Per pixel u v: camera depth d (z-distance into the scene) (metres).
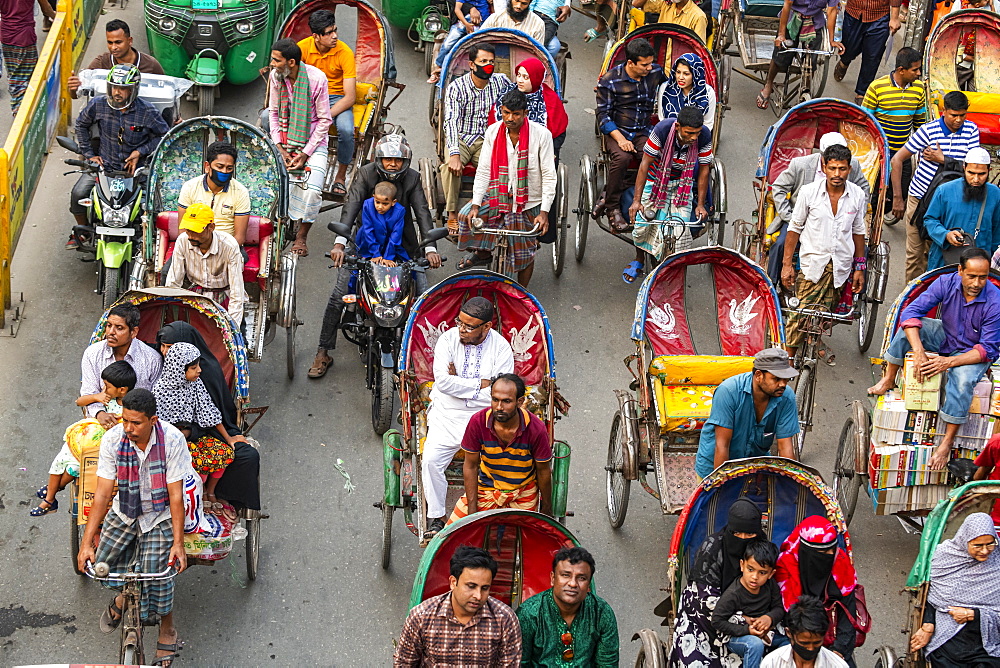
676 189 9.45
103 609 6.96
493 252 9.56
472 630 5.46
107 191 8.91
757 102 13.09
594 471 8.41
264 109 10.23
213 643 6.82
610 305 10.05
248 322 8.46
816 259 8.56
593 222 11.13
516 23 11.34
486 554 5.42
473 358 7.17
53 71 10.66
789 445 6.88
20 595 6.99
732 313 8.09
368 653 6.88
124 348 6.86
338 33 13.34
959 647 6.18
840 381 9.48
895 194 9.83
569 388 9.11
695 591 6.01
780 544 6.33
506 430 6.48
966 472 7.22
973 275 7.30
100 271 9.06
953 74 10.88
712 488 6.24
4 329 9.02
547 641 5.65
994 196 8.73
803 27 12.27
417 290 8.63
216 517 6.68
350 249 8.42
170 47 11.38
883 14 12.53
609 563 7.65
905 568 7.80
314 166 9.66
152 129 9.27
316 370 8.98
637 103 10.00
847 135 9.65
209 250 7.94
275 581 7.29
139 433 5.98
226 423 6.93
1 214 8.83
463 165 9.83
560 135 10.05
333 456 8.31
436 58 11.41
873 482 7.41
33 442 8.09
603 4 13.42
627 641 7.09
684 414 7.45
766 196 9.46
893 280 10.68
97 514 6.12
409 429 7.30
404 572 7.46
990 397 7.38
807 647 5.48
